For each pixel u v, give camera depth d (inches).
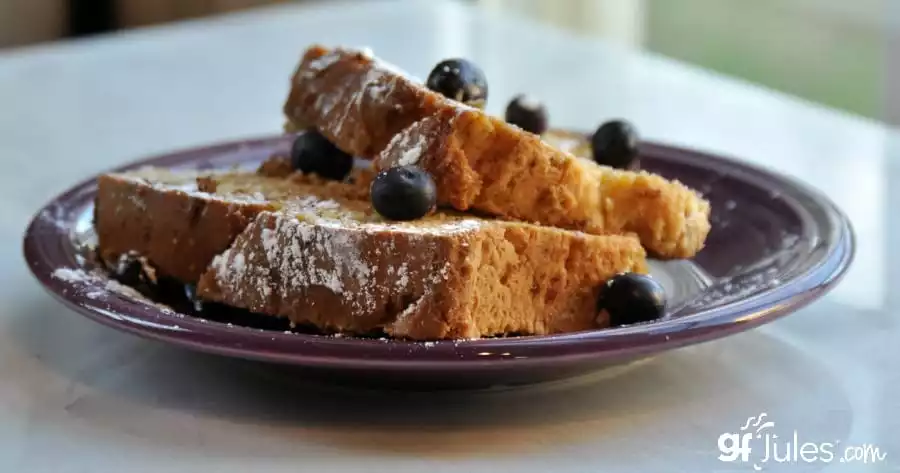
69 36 47.5
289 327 15.6
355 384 14.5
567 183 16.2
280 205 16.4
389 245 14.6
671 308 16.2
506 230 14.9
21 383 15.0
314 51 18.3
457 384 14.2
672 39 42.3
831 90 36.3
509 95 29.0
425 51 32.8
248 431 13.9
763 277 16.4
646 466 13.2
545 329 15.4
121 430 13.9
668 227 17.2
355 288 14.8
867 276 18.1
